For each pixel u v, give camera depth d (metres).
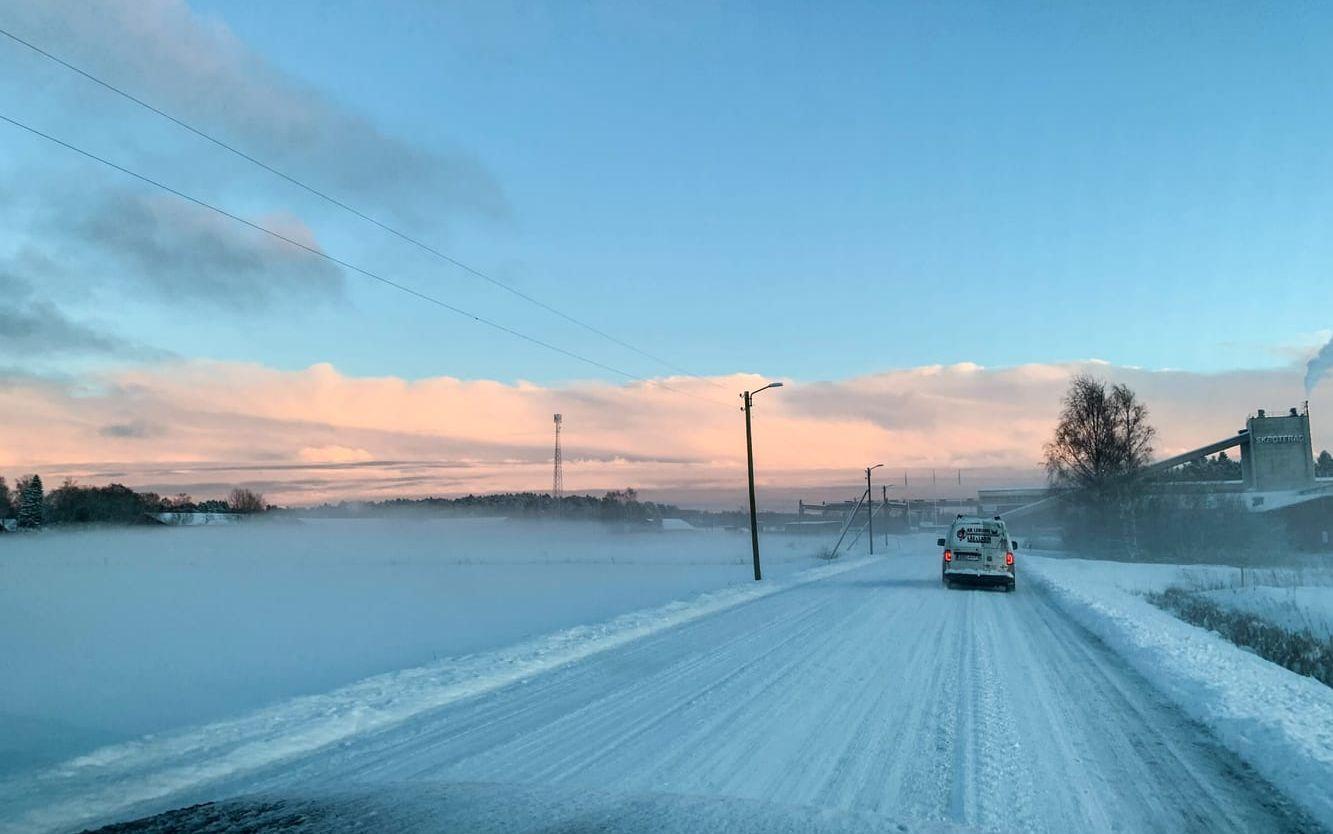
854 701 10.12
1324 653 16.30
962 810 6.19
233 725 9.24
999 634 16.75
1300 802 6.39
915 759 7.58
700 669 12.59
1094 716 9.37
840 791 6.65
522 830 5.72
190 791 7.12
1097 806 6.31
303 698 10.70
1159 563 54.50
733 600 25.39
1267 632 19.55
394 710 10.02
